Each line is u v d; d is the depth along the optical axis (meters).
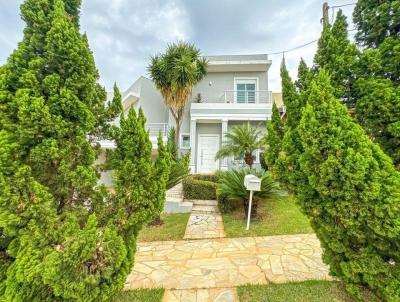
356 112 2.25
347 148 1.77
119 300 2.62
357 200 1.77
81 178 1.94
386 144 2.09
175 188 8.91
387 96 2.00
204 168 12.54
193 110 11.62
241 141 9.16
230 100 12.67
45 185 1.90
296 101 2.51
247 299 2.57
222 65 12.38
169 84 10.29
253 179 5.16
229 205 6.47
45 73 1.89
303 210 2.25
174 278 3.11
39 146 1.75
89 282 1.70
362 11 2.46
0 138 1.63
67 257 1.59
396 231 1.62
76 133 1.94
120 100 2.55
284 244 4.16
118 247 1.91
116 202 2.24
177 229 5.28
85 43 2.20
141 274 3.24
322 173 1.88
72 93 1.93
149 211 2.26
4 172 1.60
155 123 12.70
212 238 4.67
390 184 1.67
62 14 1.94
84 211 2.05
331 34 2.50
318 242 4.19
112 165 2.35
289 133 2.34
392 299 1.82
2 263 1.78
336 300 2.41
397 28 2.20
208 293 2.74
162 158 2.50
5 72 1.78
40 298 1.71
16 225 1.61
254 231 4.90
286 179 2.44
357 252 2.03
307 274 3.04
